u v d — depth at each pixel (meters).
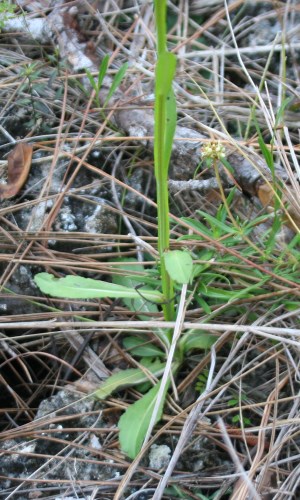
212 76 0.83
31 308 0.67
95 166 0.74
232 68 0.83
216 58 0.83
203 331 0.61
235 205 0.70
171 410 0.59
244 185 0.69
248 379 0.61
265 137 0.76
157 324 0.59
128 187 0.70
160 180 0.56
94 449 0.58
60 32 0.82
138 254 0.67
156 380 0.61
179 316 0.58
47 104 0.78
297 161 0.69
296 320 0.62
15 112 0.77
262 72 0.83
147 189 0.73
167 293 0.60
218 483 0.56
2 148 0.75
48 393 0.65
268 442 0.57
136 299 0.65
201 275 0.63
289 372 0.59
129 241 0.69
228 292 0.61
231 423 0.59
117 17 0.88
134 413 0.57
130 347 0.62
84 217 0.70
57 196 0.70
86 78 0.79
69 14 0.83
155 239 0.68
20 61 0.83
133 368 0.62
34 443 0.59
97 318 0.65
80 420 0.60
